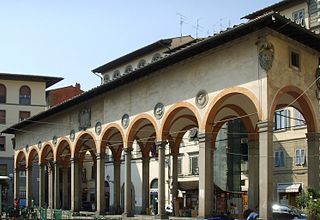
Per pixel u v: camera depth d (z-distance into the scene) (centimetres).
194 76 2923
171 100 3081
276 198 4162
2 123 6738
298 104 2853
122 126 3544
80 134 4109
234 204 4262
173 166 3816
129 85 3494
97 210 3775
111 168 5806
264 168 2453
